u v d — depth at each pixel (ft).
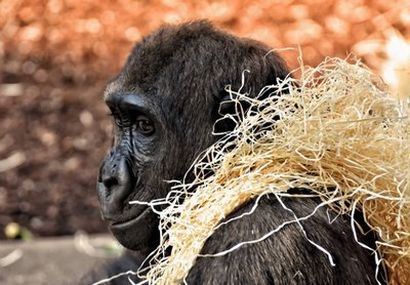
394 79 44.80
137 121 18.56
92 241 35.96
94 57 50.11
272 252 15.67
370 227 16.83
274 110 17.81
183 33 18.83
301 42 50.65
